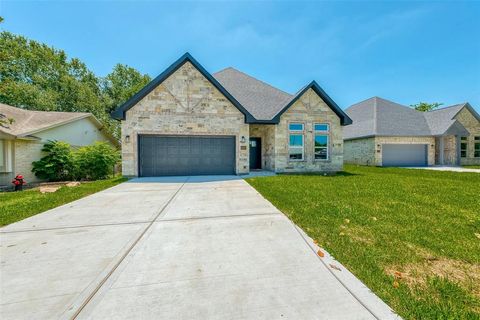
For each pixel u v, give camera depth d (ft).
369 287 7.11
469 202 18.35
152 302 6.41
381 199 19.36
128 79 116.78
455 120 63.21
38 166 39.68
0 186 34.14
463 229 12.25
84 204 18.39
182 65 37.14
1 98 70.59
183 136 37.76
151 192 23.43
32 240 11.00
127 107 35.37
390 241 10.69
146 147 36.70
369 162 64.13
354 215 14.69
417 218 14.16
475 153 68.80
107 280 7.54
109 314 5.95
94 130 62.49
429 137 64.85
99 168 42.27
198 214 15.29
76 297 6.66
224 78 54.90
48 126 42.60
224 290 6.97
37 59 86.53
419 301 6.40
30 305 6.29
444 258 9.07
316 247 10.11
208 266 8.46
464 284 7.31
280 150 41.60
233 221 13.78
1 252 9.69
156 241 10.81
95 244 10.50
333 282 7.39
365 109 75.61
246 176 36.81
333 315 5.86
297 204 17.60
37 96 77.41
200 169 38.32
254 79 55.36
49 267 8.41
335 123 43.47
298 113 42.27
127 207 17.30
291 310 6.06
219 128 38.17
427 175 38.86
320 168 43.06
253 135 47.85
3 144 35.35
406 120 68.69
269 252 9.62
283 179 32.42
